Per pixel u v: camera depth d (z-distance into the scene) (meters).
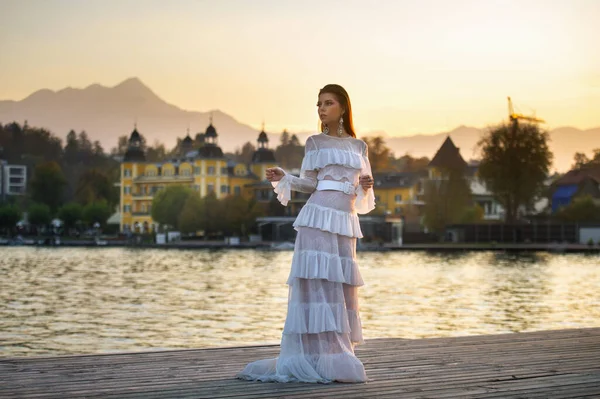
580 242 95.69
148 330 27.47
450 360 7.87
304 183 6.68
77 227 140.38
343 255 6.68
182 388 6.29
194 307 36.09
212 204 111.44
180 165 142.75
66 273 60.94
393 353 8.38
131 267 68.06
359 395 6.04
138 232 143.12
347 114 6.93
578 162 136.88
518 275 55.16
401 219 104.06
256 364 6.79
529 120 137.88
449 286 46.72
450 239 102.25
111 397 5.95
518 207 101.88
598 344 9.23
